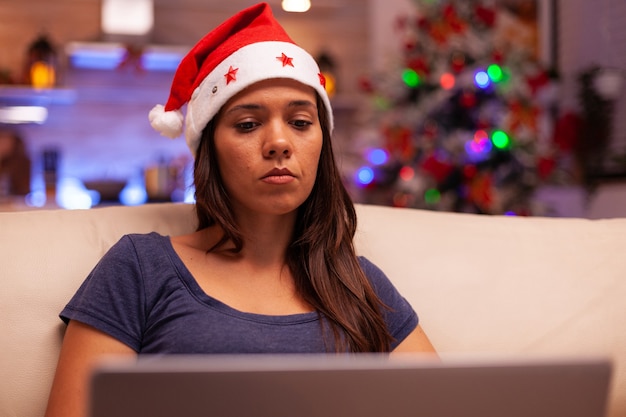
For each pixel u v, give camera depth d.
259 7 1.33
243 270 1.23
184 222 1.40
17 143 4.38
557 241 1.48
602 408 0.64
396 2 4.71
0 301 1.17
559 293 1.40
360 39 4.89
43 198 4.35
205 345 1.09
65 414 1.04
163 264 1.17
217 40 1.33
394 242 1.44
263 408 0.61
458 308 1.37
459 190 3.60
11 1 4.46
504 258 1.43
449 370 0.62
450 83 3.67
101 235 1.31
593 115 3.66
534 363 0.62
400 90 3.81
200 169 1.26
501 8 4.44
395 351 1.27
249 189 1.18
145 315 1.14
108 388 0.59
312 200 1.30
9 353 1.14
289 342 1.13
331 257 1.28
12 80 4.30
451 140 3.62
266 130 1.19
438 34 3.83
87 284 1.16
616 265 1.45
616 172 3.46
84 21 4.53
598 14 3.90
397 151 3.75
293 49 1.25
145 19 4.47
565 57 4.21
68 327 1.12
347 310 1.24
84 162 4.59
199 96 1.26
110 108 4.62
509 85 3.63
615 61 3.75
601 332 1.37
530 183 3.61
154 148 4.66
